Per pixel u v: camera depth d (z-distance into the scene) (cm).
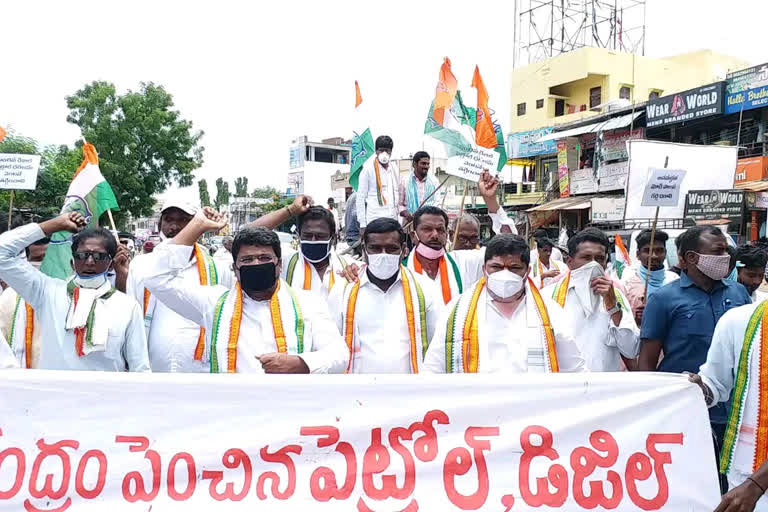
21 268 352
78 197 443
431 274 455
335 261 472
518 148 3017
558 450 291
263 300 343
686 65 3123
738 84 1856
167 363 417
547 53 3250
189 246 346
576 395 297
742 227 1739
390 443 290
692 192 439
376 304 380
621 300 404
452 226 584
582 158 2597
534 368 328
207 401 291
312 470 287
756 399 287
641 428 293
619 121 2292
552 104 3117
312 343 341
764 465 266
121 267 436
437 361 344
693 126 2109
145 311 427
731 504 266
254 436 289
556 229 2573
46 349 356
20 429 286
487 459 289
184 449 287
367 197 712
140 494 283
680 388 298
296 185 4900
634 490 287
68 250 441
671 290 374
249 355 329
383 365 369
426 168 722
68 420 288
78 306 352
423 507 283
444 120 544
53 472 283
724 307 361
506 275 329
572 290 420
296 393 293
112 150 3023
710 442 293
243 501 282
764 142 1856
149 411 290
